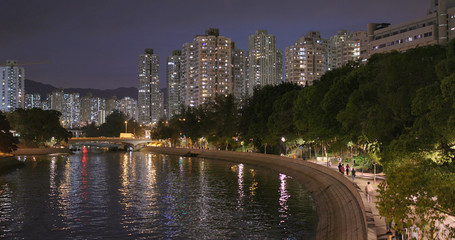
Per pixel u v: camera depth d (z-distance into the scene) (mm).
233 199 56875
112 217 46875
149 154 186625
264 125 108062
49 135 172250
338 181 53875
